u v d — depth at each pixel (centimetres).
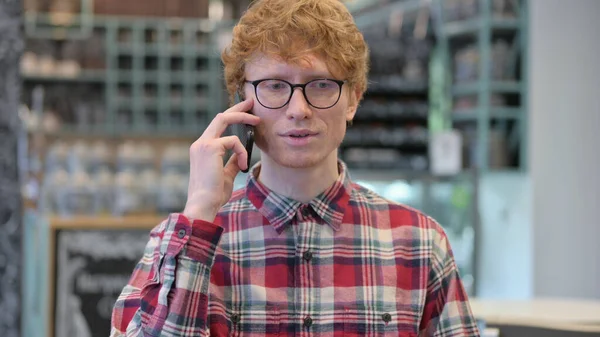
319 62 128
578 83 519
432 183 438
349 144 569
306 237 138
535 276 509
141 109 710
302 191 139
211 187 131
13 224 340
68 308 348
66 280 349
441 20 562
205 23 716
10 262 341
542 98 514
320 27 128
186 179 495
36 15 694
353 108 140
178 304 125
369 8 626
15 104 341
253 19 133
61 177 429
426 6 572
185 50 714
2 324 340
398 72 576
